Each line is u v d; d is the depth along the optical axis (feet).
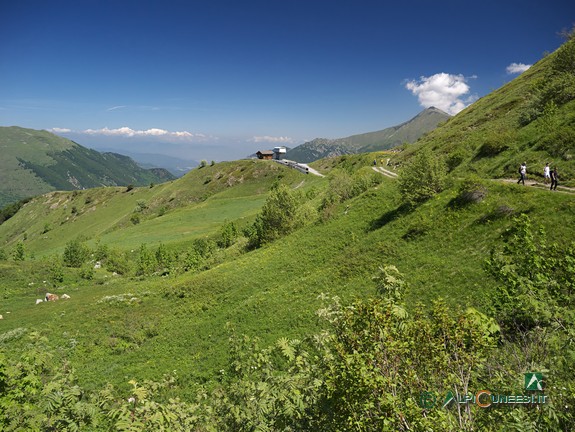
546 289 31.40
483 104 321.73
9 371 29.60
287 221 190.70
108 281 226.17
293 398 27.48
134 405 30.81
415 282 86.07
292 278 131.13
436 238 102.78
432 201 123.03
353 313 24.26
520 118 181.88
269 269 145.69
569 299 30.99
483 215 97.91
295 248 154.81
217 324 110.32
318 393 26.94
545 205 85.40
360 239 132.46
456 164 175.32
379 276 27.66
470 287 74.69
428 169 129.59
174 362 93.66
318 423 26.00
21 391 29.04
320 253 139.74
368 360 21.45
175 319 127.85
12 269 224.12
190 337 107.65
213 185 586.45
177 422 30.96
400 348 21.58
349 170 371.35
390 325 22.59
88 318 137.90
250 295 129.49
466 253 88.53
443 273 84.43
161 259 247.50
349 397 20.34
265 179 556.51
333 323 25.80
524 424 19.53
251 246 207.21
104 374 91.81
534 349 27.96
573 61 180.14
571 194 87.51
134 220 536.83
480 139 191.52
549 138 128.36
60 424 28.45
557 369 24.02
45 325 134.51
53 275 220.02
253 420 30.07
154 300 153.48
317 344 29.91
